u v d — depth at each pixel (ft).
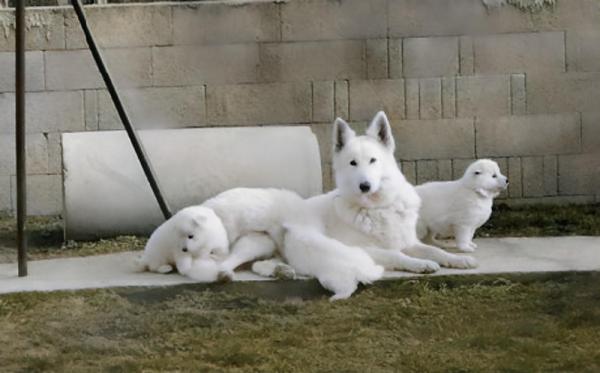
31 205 46.14
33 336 29.19
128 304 31.58
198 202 40.83
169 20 45.88
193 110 46.26
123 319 30.48
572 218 43.80
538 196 47.16
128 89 46.01
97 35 45.70
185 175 40.93
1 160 45.88
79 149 41.01
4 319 30.35
